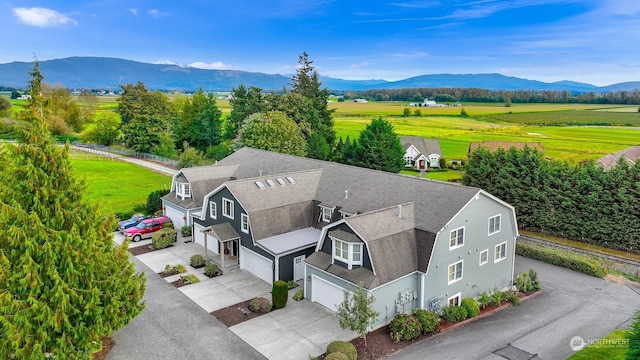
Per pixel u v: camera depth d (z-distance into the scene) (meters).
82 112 124.44
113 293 20.12
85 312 18.45
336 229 26.86
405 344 23.53
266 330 24.67
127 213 46.03
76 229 18.62
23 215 17.62
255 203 32.66
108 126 100.50
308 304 27.81
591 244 40.81
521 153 46.62
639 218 37.31
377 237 25.36
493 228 29.84
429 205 28.64
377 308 24.67
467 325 25.94
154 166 77.50
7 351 17.66
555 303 29.11
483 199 28.67
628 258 37.06
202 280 31.16
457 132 122.06
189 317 26.00
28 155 18.53
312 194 35.91
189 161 68.31
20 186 18.22
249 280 31.33
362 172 36.47
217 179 43.09
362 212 31.03
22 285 17.22
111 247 21.91
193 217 38.91
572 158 79.25
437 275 26.58
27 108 18.84
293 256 30.48
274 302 27.25
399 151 64.31
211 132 93.50
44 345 18.03
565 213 42.16
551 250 37.44
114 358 21.77
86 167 73.81
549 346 23.56
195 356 22.09
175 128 94.50
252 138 64.31
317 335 24.19
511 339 24.28
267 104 86.38
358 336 24.09
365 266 25.27
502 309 28.20
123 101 91.19
